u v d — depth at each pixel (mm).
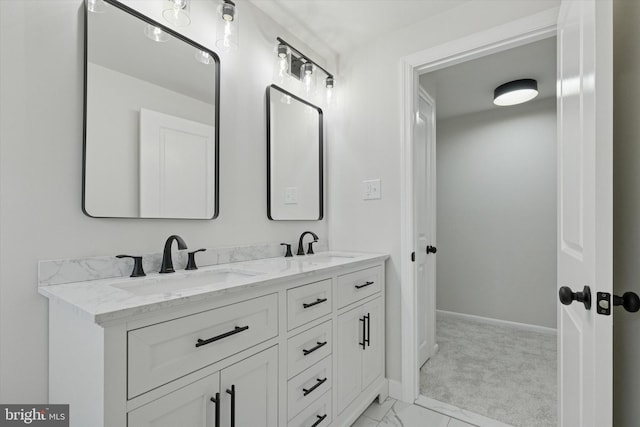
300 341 1230
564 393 1144
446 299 3482
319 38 1993
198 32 1424
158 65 1272
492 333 2939
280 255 1815
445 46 1737
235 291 942
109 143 1121
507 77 2521
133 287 1050
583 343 876
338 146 2166
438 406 1774
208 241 1444
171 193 1299
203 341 867
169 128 1301
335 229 2176
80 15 1063
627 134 906
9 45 918
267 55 1765
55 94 1002
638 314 836
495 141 3205
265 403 1072
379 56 1990
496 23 1596
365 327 1687
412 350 1834
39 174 966
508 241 3129
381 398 1810
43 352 955
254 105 1680
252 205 1658
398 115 1901
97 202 1084
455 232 3430
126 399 716
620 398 938
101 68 1107
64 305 803
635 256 857
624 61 923
